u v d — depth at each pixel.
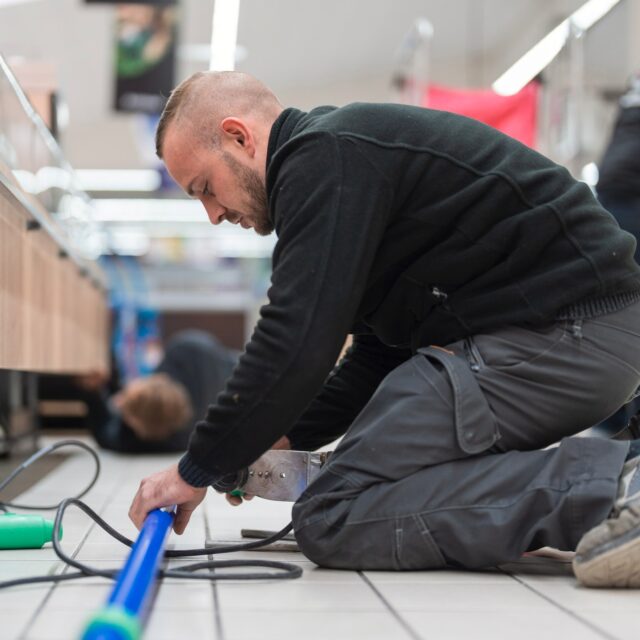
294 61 11.70
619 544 1.43
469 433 1.57
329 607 1.33
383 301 1.73
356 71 12.30
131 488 3.15
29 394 4.62
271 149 1.66
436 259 1.63
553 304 1.59
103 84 11.05
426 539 1.56
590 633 1.19
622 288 1.62
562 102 4.52
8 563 1.65
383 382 1.66
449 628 1.21
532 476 1.55
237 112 1.70
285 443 2.01
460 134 1.64
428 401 1.59
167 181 10.21
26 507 2.27
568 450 1.55
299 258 1.50
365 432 1.61
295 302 1.47
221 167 1.70
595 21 4.64
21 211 2.68
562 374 1.61
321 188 1.52
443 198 1.60
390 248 1.63
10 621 1.22
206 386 4.96
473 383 1.59
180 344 5.07
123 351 7.52
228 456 1.51
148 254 9.12
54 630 1.17
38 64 4.43
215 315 8.13
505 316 1.62
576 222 1.60
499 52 11.87
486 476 1.56
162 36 7.77
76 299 4.36
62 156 3.85
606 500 1.49
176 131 1.72
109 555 1.74
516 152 1.65
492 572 1.61
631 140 3.41
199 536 2.04
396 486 1.58
